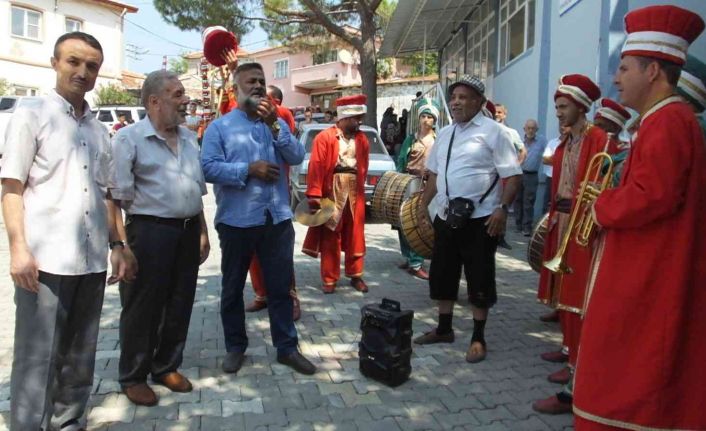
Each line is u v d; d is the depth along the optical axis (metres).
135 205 3.77
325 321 5.71
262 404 3.97
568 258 4.21
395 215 7.10
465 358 4.85
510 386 4.34
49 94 3.12
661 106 2.52
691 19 2.52
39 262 3.04
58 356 3.36
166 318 4.07
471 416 3.87
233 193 4.29
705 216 2.47
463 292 6.77
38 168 3.04
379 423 3.75
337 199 6.48
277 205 4.37
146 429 3.61
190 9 18.44
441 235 4.93
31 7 31.17
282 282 4.48
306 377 4.41
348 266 6.77
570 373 4.23
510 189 4.59
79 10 33.38
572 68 9.41
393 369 4.24
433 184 5.30
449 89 4.90
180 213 3.82
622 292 2.49
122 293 3.85
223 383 4.28
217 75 7.05
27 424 3.09
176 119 3.79
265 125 4.37
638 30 2.59
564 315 4.37
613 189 2.59
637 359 2.44
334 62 40.03
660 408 2.40
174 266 3.98
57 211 3.07
